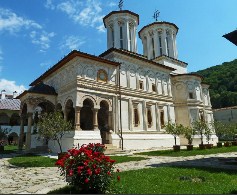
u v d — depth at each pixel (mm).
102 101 25875
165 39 37906
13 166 14852
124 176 9773
